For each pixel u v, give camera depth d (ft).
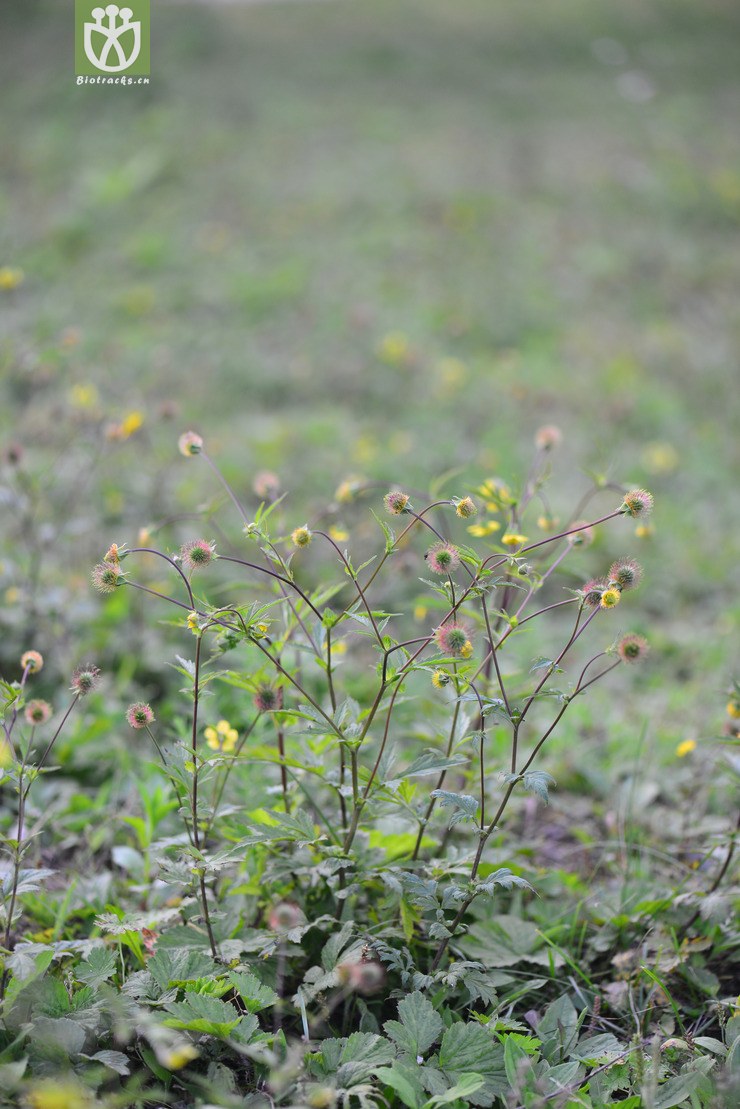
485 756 10.54
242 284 27.94
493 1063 6.03
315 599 7.29
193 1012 5.95
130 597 12.99
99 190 32.91
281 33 50.24
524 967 7.49
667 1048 6.49
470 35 52.01
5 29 47.34
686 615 15.03
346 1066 5.85
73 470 15.99
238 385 22.61
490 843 8.55
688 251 32.63
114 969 6.41
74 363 19.62
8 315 24.18
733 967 7.72
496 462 18.49
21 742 6.81
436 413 21.54
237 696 10.79
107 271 28.86
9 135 37.93
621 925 7.82
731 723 8.84
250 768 8.80
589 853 9.32
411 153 37.68
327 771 7.63
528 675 11.10
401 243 30.86
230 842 7.75
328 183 34.65
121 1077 5.99
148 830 8.55
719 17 56.39
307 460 18.57
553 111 43.75
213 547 6.63
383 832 7.98
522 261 30.58
